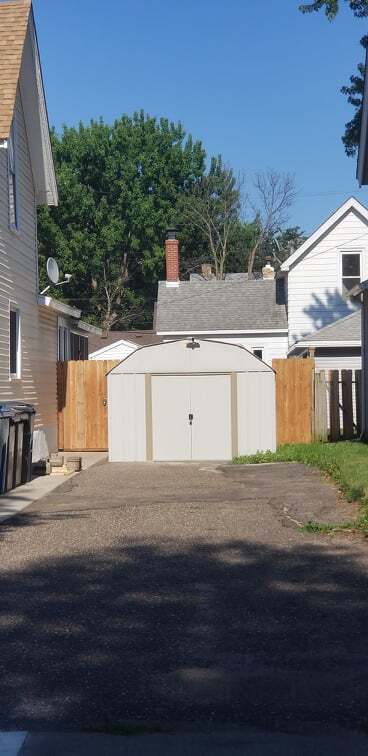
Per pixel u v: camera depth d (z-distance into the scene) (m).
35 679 5.80
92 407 23.23
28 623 7.02
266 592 7.82
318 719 5.13
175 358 20.94
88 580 8.36
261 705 5.33
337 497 12.85
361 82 25.20
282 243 62.12
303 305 30.95
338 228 30.84
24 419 16.14
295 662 6.04
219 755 4.73
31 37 18.55
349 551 9.31
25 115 19.50
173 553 9.46
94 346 47.06
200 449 20.92
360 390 22.53
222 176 57.94
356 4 23.17
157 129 56.59
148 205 54.75
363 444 19.16
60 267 53.53
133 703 5.39
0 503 13.60
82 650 6.36
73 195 53.09
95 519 11.75
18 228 18.64
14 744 4.86
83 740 4.91
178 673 5.87
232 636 6.62
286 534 10.32
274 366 22.48
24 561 9.21
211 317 33.31
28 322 19.67
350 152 25.73
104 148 54.66
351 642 6.43
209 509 12.31
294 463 18.30
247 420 20.81
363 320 20.72
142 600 7.64
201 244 58.25
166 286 35.75
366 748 4.78
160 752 4.77
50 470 17.86
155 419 20.97
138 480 16.50
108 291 56.53
